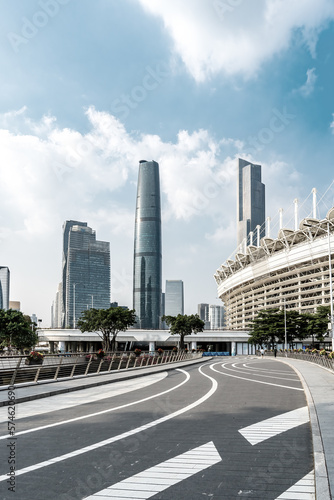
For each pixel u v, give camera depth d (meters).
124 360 40.25
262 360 69.25
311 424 11.09
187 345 144.25
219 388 22.27
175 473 7.56
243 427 11.53
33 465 8.04
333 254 130.88
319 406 14.07
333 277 133.50
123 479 7.25
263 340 113.25
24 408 15.45
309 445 9.49
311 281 144.75
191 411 14.41
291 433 10.73
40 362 26.69
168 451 9.02
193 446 9.44
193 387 23.08
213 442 9.80
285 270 156.62
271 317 105.00
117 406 15.77
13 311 75.44
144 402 16.83
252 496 6.46
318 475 6.98
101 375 31.25
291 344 115.06
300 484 6.98
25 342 75.19
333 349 38.47
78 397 18.86
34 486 6.91
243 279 182.25
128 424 12.07
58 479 7.25
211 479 7.25
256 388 22.08
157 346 150.62
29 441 9.98
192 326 101.69
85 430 11.25
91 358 32.50
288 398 17.78
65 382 25.00
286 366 46.06
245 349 132.75
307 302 147.38
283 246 160.50
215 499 6.36
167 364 50.62
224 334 130.12
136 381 27.92
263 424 11.95
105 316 84.25
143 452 8.95
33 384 22.88
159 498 6.42
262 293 177.50
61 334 123.56
